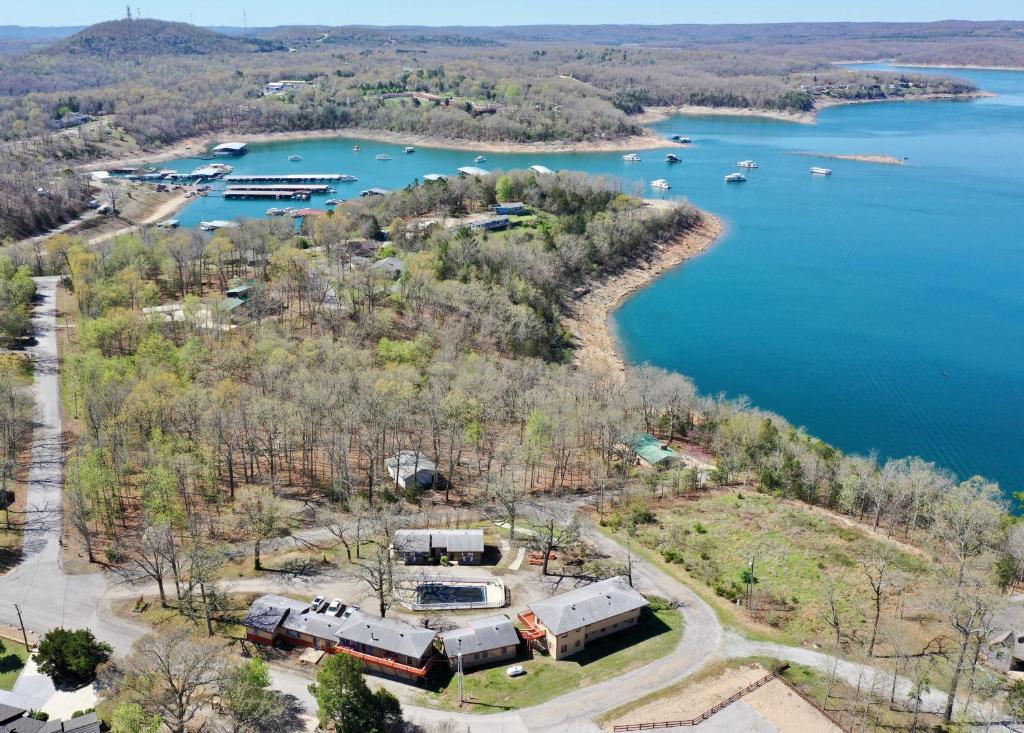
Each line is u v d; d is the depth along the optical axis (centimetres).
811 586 12638
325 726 9331
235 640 11006
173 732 9062
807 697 10038
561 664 10794
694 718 9712
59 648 10131
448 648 10562
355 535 13688
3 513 14000
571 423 16812
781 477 16538
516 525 14488
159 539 11800
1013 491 18488
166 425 15100
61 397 18300
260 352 18812
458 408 16350
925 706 9975
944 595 12000
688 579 12875
